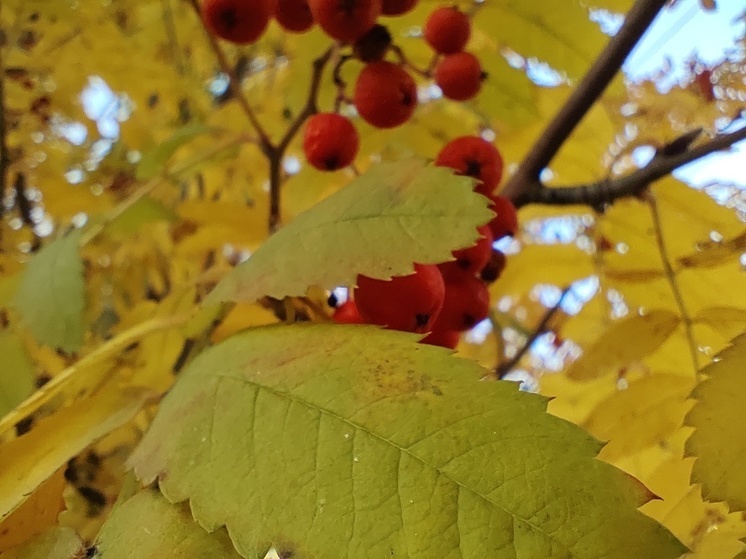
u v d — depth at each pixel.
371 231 0.10
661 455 0.12
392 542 0.08
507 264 0.18
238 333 0.10
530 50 0.16
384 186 0.10
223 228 0.17
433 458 0.09
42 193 0.21
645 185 0.15
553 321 0.20
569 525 0.08
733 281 0.14
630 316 0.13
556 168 0.18
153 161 0.16
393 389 0.09
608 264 0.16
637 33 0.15
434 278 0.11
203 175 0.22
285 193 0.18
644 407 0.12
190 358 0.13
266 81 0.22
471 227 0.10
